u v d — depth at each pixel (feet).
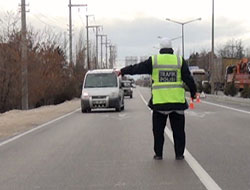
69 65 159.33
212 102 118.83
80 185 24.93
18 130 54.13
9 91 99.45
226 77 180.65
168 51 30.81
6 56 98.48
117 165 30.30
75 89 166.61
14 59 98.27
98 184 25.05
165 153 34.68
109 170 28.73
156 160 31.73
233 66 178.81
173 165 29.84
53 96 138.82
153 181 25.46
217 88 183.83
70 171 28.71
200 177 26.22
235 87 152.66
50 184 25.35
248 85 143.74
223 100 127.03
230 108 90.48
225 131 48.96
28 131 52.13
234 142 40.34
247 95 129.59
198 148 36.96
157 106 30.37
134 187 24.20
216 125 55.42
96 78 85.81
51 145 40.42
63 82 146.30
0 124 61.16
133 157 33.27
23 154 35.70
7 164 31.55
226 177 26.20
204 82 193.36
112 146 39.04
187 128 52.08
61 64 143.54
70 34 168.25
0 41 99.81
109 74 86.12
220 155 33.58
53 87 130.52
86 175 27.43
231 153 34.45
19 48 99.76
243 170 28.12
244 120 62.08
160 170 28.35
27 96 99.66
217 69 201.26
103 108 84.38
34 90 111.14
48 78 122.11
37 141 43.29
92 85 84.84
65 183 25.49
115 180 25.93
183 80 30.50
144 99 150.71
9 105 102.27
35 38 121.90
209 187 23.89
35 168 29.94
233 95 151.64
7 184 25.58
